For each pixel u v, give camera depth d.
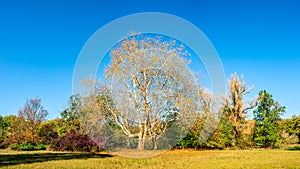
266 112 20.31
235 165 8.42
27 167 7.94
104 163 8.60
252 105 20.34
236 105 18.89
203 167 7.96
